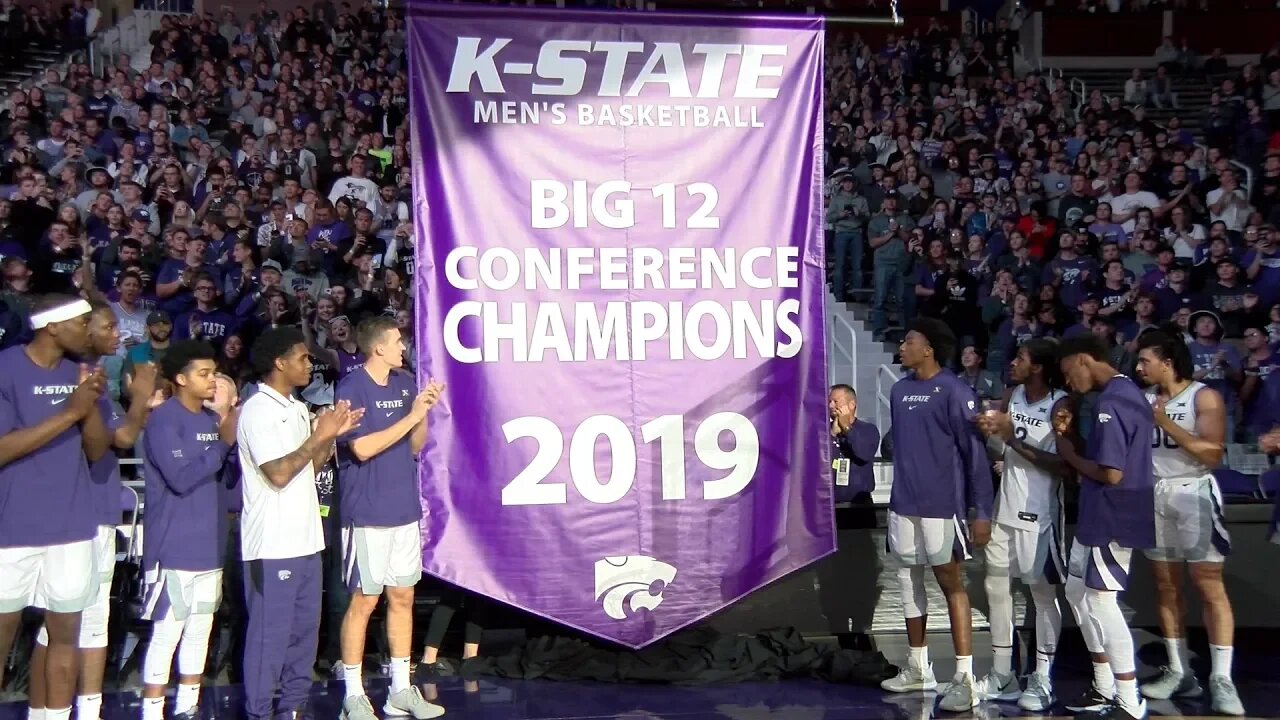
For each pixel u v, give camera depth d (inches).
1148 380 231.6
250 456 199.9
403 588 217.6
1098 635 212.8
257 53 608.4
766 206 239.3
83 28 658.8
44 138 515.5
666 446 234.8
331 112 557.0
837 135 573.6
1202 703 224.5
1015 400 229.6
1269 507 271.0
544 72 232.1
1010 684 226.7
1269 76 644.7
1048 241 475.8
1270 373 346.0
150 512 206.8
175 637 205.2
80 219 422.9
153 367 202.1
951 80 675.4
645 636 233.1
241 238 404.2
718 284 237.5
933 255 439.2
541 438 231.1
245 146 507.8
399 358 219.8
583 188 233.3
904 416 224.7
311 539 204.2
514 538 229.9
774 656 245.3
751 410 237.9
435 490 227.6
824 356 241.6
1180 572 232.4
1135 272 446.9
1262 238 441.4
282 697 207.3
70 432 183.2
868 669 238.7
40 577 182.5
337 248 420.2
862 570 267.0
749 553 236.4
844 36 778.8
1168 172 545.6
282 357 200.5
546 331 231.9
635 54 235.1
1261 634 270.8
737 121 238.5
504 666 247.6
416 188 227.9
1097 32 799.1
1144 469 207.6
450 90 229.1
